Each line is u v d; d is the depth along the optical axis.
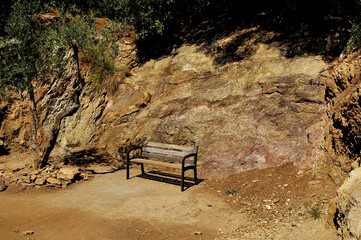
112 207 5.18
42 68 7.54
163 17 11.63
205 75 9.12
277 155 6.31
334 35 7.85
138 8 11.73
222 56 9.44
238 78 8.28
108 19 12.53
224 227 4.36
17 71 6.96
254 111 7.23
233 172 6.51
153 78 10.38
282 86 7.19
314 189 4.80
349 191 3.50
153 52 11.66
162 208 5.12
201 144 7.35
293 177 5.53
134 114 9.40
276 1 10.16
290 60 7.86
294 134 6.43
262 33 9.48
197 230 4.29
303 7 9.25
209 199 5.52
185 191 6.00
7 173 6.84
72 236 4.05
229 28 10.68
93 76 10.51
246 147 6.71
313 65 7.30
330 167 4.98
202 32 11.41
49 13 10.37
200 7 11.65
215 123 7.52
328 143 5.25
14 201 5.43
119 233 4.18
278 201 4.91
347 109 4.80
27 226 4.36
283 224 4.09
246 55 8.97
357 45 6.61
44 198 5.62
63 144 9.78
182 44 11.36
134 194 5.86
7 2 10.18
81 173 7.11
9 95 9.11
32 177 6.43
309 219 4.03
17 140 10.19
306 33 8.49
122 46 11.94
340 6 8.46
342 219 3.40
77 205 5.27
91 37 8.82
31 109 7.32
